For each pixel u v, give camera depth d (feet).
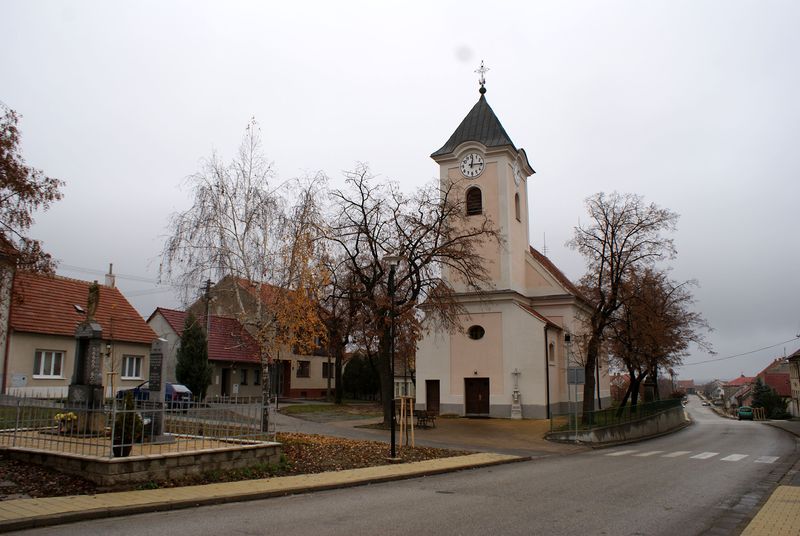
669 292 143.64
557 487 46.39
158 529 29.17
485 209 123.85
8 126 60.80
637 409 118.11
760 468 60.80
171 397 94.32
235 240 65.72
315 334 65.51
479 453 69.62
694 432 141.08
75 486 36.55
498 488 45.68
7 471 38.73
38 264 65.21
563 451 78.95
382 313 90.33
